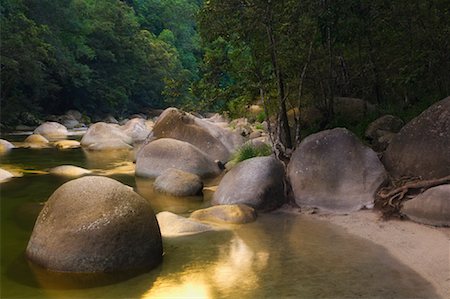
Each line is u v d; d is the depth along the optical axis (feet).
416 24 35.63
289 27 30.76
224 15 31.04
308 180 26.30
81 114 124.57
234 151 42.91
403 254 17.99
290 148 34.86
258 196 25.34
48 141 64.64
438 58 34.42
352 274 16.17
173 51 173.58
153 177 35.83
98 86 130.93
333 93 40.09
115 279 15.76
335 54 41.45
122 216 16.71
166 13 207.00
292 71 34.37
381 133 34.14
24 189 31.17
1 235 21.16
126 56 144.87
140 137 68.85
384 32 38.11
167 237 20.45
